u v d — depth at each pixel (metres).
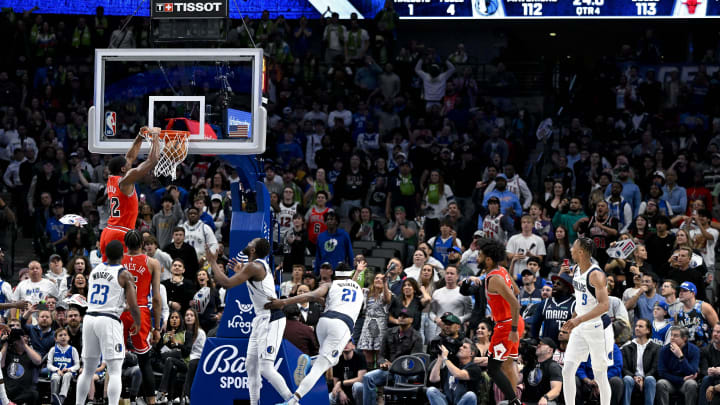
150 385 10.12
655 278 12.71
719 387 10.86
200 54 8.99
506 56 22.97
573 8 20.25
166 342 11.79
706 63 21.11
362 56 21.17
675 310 11.97
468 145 18.27
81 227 15.24
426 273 12.70
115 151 9.16
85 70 21.14
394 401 11.47
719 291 14.20
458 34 23.09
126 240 9.66
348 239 14.21
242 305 9.29
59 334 11.65
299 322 11.08
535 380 11.10
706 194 16.06
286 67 21.11
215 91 9.11
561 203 14.91
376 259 14.57
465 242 15.70
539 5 20.39
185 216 14.75
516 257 13.25
